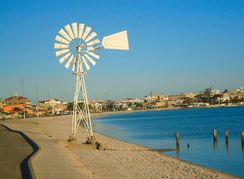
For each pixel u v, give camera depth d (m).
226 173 25.62
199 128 78.25
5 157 23.58
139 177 22.33
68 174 18.97
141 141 52.66
